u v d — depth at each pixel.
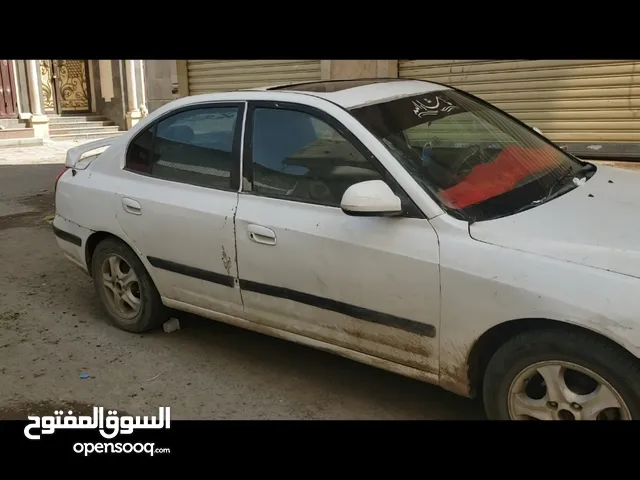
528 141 3.83
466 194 3.11
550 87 6.87
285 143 3.57
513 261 2.72
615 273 2.51
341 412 3.49
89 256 4.76
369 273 3.12
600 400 2.58
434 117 3.59
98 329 4.72
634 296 2.43
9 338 4.61
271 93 3.72
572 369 2.63
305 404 3.59
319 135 3.44
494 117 3.94
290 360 4.12
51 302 5.29
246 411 3.55
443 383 3.06
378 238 3.08
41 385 3.92
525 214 2.99
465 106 3.88
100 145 5.04
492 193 3.17
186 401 3.68
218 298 3.90
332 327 3.38
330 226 3.26
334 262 3.23
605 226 2.82
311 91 3.71
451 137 3.51
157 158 4.22
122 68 17.61
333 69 8.46
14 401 3.75
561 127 6.90
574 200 3.16
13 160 13.80
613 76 6.45
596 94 6.60
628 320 2.42
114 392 3.81
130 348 4.38
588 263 2.58
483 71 7.29
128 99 17.80
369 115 3.41
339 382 3.82
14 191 10.23
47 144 16.33
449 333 2.93
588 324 2.51
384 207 2.95
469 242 2.85
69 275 5.96
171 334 4.58
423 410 3.48
